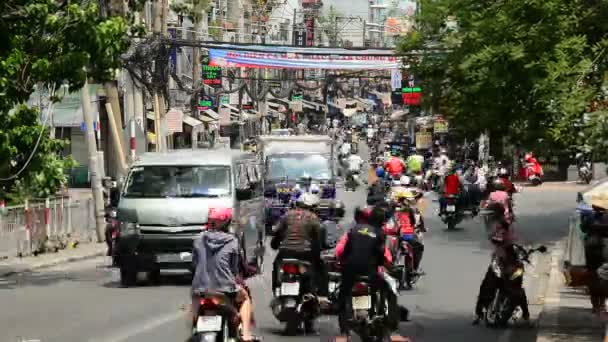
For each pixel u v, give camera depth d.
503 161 74.06
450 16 45.44
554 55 24.59
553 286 29.94
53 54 30.11
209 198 30.72
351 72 111.56
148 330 22.34
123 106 70.62
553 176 91.00
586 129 18.67
